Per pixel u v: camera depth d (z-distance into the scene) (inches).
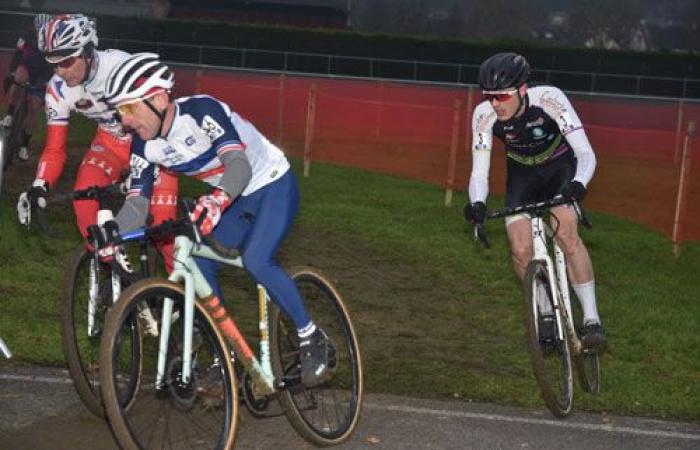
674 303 397.1
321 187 584.4
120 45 1798.7
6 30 1777.8
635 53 1815.9
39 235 398.9
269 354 203.6
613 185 654.5
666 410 263.4
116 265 212.4
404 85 1566.2
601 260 458.9
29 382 237.6
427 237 471.5
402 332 329.4
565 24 2881.4
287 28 1811.0
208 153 193.0
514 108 248.2
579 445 223.3
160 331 200.4
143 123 182.9
